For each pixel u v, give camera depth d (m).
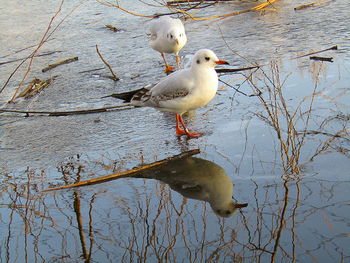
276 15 11.41
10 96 8.63
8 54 10.63
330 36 9.69
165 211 5.21
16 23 12.41
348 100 7.11
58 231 5.02
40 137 7.10
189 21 11.80
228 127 6.82
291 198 5.17
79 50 10.60
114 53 10.29
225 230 4.81
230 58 9.26
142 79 8.88
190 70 6.62
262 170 5.71
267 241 4.60
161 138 6.77
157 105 6.83
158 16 12.20
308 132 6.40
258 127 6.70
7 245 4.84
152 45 9.23
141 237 4.83
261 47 9.58
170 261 4.47
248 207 5.11
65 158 6.47
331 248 4.42
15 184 5.93
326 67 8.27
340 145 6.03
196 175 5.77
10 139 7.12
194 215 5.10
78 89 8.70
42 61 10.15
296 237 4.61
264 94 7.66
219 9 12.41
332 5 11.61
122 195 5.55
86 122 7.46
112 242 4.80
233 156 6.07
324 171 5.57
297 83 7.83
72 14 12.87
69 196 5.60
